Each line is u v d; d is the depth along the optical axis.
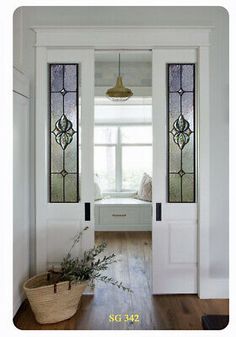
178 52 3.35
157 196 3.36
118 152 6.96
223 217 3.33
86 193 3.35
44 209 3.31
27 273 3.28
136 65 5.91
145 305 3.16
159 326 2.77
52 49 3.34
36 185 3.30
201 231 3.32
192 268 3.38
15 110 2.90
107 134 6.97
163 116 3.35
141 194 6.64
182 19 3.31
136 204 6.31
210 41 3.30
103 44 3.28
